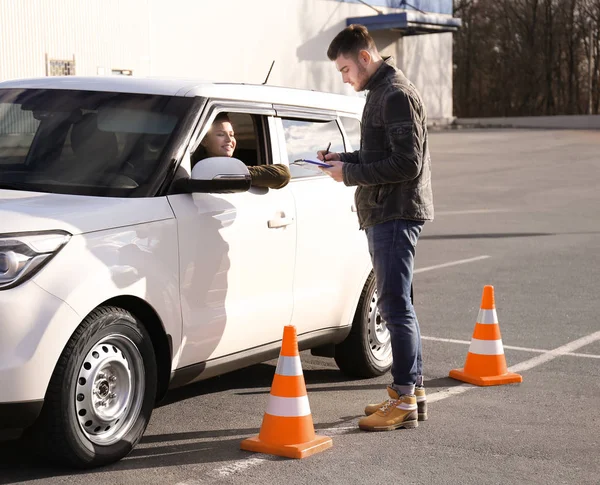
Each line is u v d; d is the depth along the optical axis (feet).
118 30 91.35
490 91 255.29
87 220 15.97
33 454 16.97
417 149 18.38
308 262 21.16
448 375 24.18
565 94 253.03
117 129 18.40
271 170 20.01
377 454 17.63
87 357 15.84
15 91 19.99
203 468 16.62
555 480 16.39
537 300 34.88
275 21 120.47
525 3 250.57
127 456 17.17
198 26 106.52
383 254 19.03
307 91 22.98
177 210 17.61
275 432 17.58
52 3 84.38
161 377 17.75
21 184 17.57
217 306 18.57
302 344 21.48
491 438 18.79
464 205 73.15
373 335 23.84
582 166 110.63
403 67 158.81
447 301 34.81
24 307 14.76
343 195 22.43
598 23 247.29
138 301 16.85
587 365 25.32
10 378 14.61
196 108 18.72
